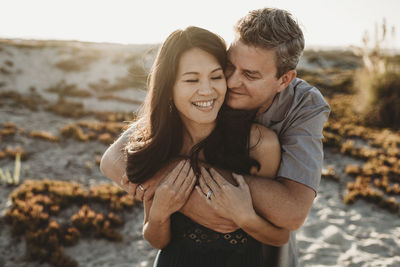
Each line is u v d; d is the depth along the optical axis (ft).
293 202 4.75
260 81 4.91
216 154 5.13
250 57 4.76
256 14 4.76
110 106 56.44
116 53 92.84
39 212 16.61
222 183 4.84
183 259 5.36
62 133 33.09
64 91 66.39
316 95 5.55
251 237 5.35
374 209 18.86
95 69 80.12
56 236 15.10
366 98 44.11
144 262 14.37
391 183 22.76
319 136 5.42
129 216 18.06
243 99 5.10
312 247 14.98
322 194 21.02
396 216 18.03
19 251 14.25
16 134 32.22
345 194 20.94
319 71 87.61
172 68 4.58
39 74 76.59
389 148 30.25
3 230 15.49
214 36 4.55
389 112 40.19
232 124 5.00
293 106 5.54
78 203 18.66
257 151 5.14
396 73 43.37
